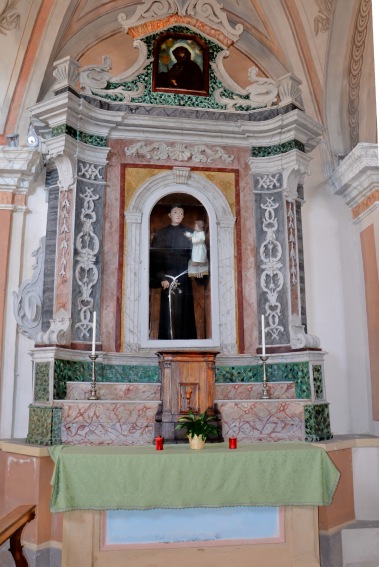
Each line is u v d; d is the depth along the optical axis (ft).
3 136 19.88
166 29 20.43
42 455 14.71
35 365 16.92
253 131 19.45
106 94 19.30
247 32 22.07
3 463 17.11
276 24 20.93
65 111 17.88
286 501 14.03
